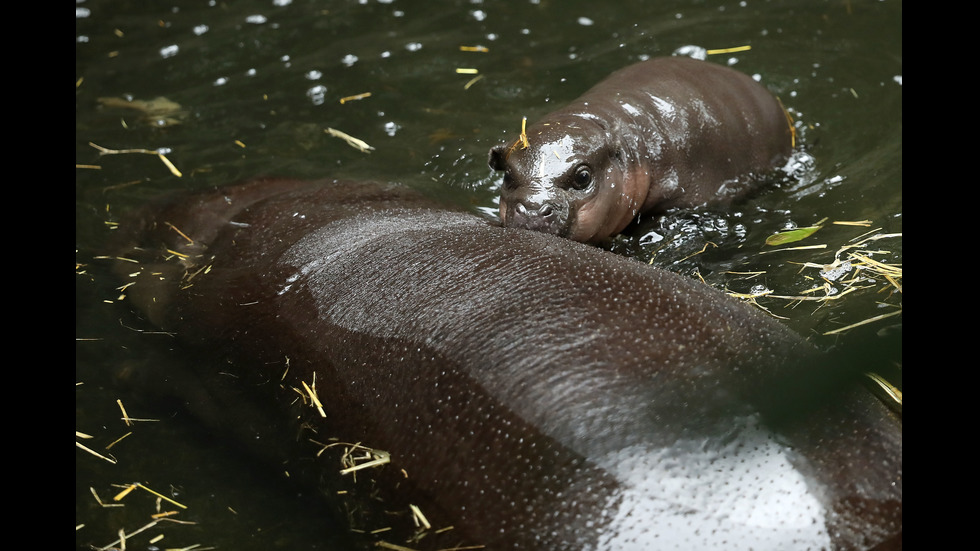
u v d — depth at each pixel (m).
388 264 11.41
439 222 12.83
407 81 21.28
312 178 17.94
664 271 10.96
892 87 20.25
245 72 21.91
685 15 23.53
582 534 8.32
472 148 18.83
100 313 14.54
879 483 8.30
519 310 9.83
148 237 16.02
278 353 11.67
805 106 20.05
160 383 12.88
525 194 15.36
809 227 15.64
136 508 11.15
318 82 21.34
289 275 12.50
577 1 24.28
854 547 8.00
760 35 22.47
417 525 9.30
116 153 19.11
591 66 21.50
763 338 9.70
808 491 8.20
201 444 12.05
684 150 17.33
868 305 13.03
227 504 11.09
